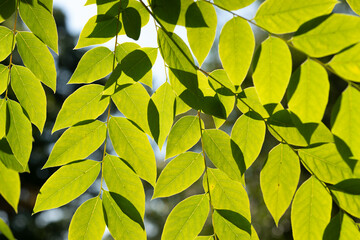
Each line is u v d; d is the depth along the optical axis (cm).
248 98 61
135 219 60
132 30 61
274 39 57
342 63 56
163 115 61
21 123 61
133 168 61
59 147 61
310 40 56
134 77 60
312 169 60
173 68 59
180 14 59
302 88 56
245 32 58
